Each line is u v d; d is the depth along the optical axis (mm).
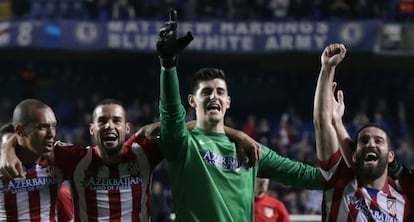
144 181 9359
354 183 9109
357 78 32469
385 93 32312
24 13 31062
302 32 29266
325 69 9180
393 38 29938
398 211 9109
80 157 9336
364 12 30109
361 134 9039
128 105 31859
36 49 30812
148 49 29375
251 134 28250
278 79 32750
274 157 9562
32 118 9195
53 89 32750
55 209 9484
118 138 9125
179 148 9031
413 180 9227
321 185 9461
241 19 29656
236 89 32719
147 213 9406
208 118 9211
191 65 32438
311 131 30000
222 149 9195
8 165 9008
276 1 30078
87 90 32781
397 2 30547
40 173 9367
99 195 9258
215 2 30172
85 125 29047
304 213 21734
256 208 14367
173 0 30141
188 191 9062
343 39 29328
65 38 29469
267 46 29344
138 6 30109
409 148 28672
